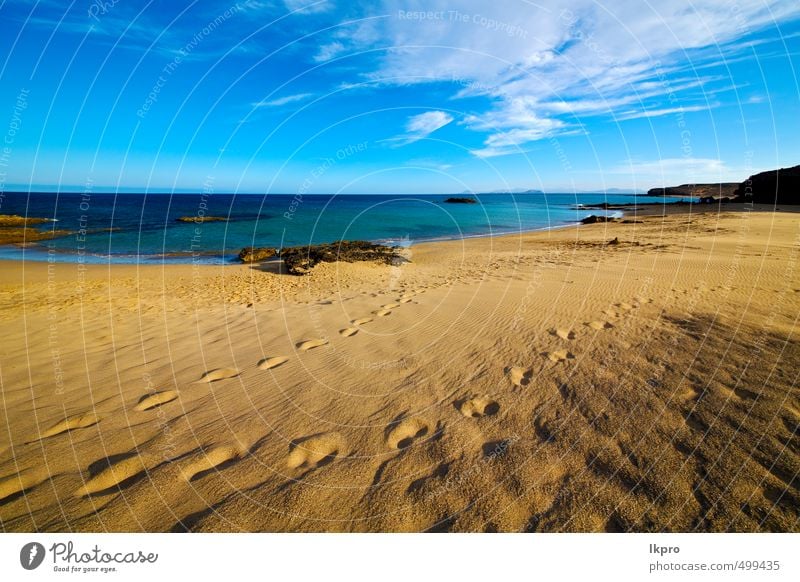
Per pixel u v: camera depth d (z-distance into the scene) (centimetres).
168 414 342
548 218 3466
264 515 224
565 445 266
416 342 486
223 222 3017
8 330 612
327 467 262
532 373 376
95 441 303
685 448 250
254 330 579
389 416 321
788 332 417
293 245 1964
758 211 2662
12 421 337
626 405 304
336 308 688
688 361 366
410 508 225
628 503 217
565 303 607
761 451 240
